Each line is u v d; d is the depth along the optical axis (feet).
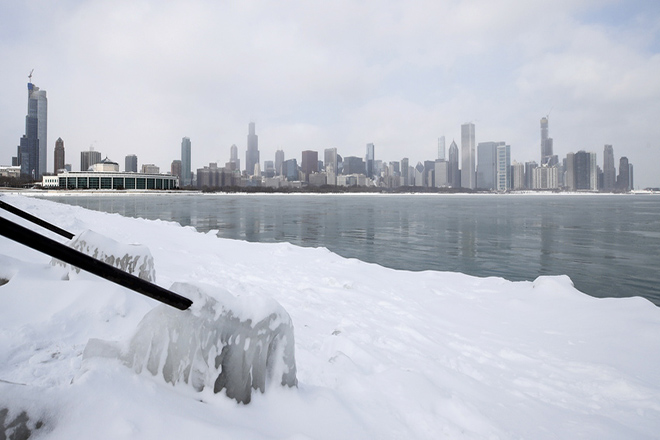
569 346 18.02
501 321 22.04
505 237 114.32
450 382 13.88
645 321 19.92
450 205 379.55
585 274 62.95
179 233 55.77
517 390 13.91
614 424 11.68
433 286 30.60
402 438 9.05
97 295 11.96
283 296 25.03
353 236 113.80
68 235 15.17
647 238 112.88
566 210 287.89
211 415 7.09
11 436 5.09
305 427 7.97
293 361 9.31
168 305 7.77
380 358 15.49
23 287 11.66
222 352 7.89
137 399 6.55
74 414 5.73
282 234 117.70
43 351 9.23
